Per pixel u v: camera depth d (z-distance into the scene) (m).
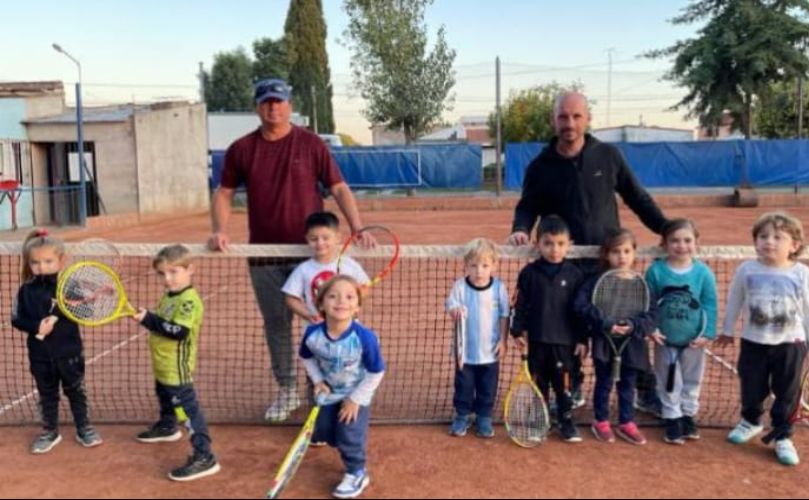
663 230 4.90
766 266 4.65
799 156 25.62
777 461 4.50
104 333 7.88
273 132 5.21
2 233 18.61
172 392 4.44
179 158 25.05
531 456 4.58
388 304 9.11
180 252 4.54
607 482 4.21
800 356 4.55
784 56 28.62
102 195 22.33
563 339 4.75
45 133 21.19
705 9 29.89
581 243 5.05
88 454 4.66
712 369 6.38
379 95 32.62
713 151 25.81
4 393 5.94
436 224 20.17
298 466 4.44
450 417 5.25
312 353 4.30
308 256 5.04
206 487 4.19
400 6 32.28
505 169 27.02
